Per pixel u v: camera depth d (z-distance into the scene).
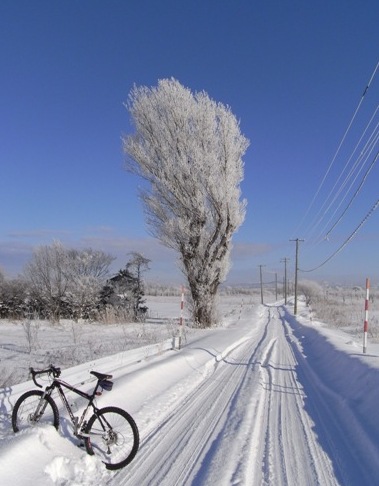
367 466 6.03
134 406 8.54
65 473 5.43
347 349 15.24
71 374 8.56
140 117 26.67
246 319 37.09
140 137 26.95
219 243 26.77
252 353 17.22
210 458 6.18
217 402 9.35
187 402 9.35
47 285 30.62
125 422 6.43
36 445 5.55
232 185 26.36
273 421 8.11
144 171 26.66
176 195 26.17
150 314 38.28
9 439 5.62
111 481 5.42
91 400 6.14
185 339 18.61
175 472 5.71
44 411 6.55
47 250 30.88
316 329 25.28
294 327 32.50
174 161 26.17
